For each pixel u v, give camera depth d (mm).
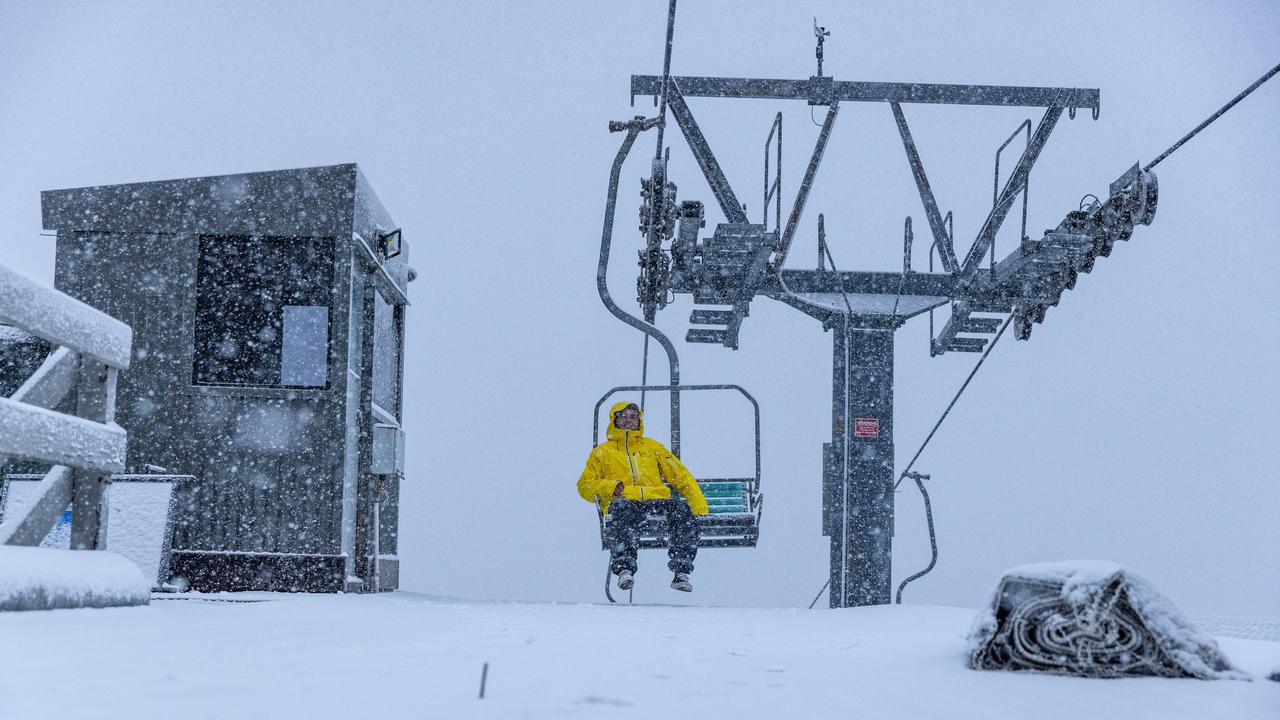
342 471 16156
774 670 4688
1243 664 4855
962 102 19750
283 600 11984
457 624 7293
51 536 12883
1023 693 4062
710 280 19641
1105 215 18297
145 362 16391
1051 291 19766
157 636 5461
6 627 5211
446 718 3299
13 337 16234
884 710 3664
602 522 15094
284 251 16719
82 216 16734
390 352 19859
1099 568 4590
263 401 16281
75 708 3289
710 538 16859
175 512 14570
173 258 16609
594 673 4469
